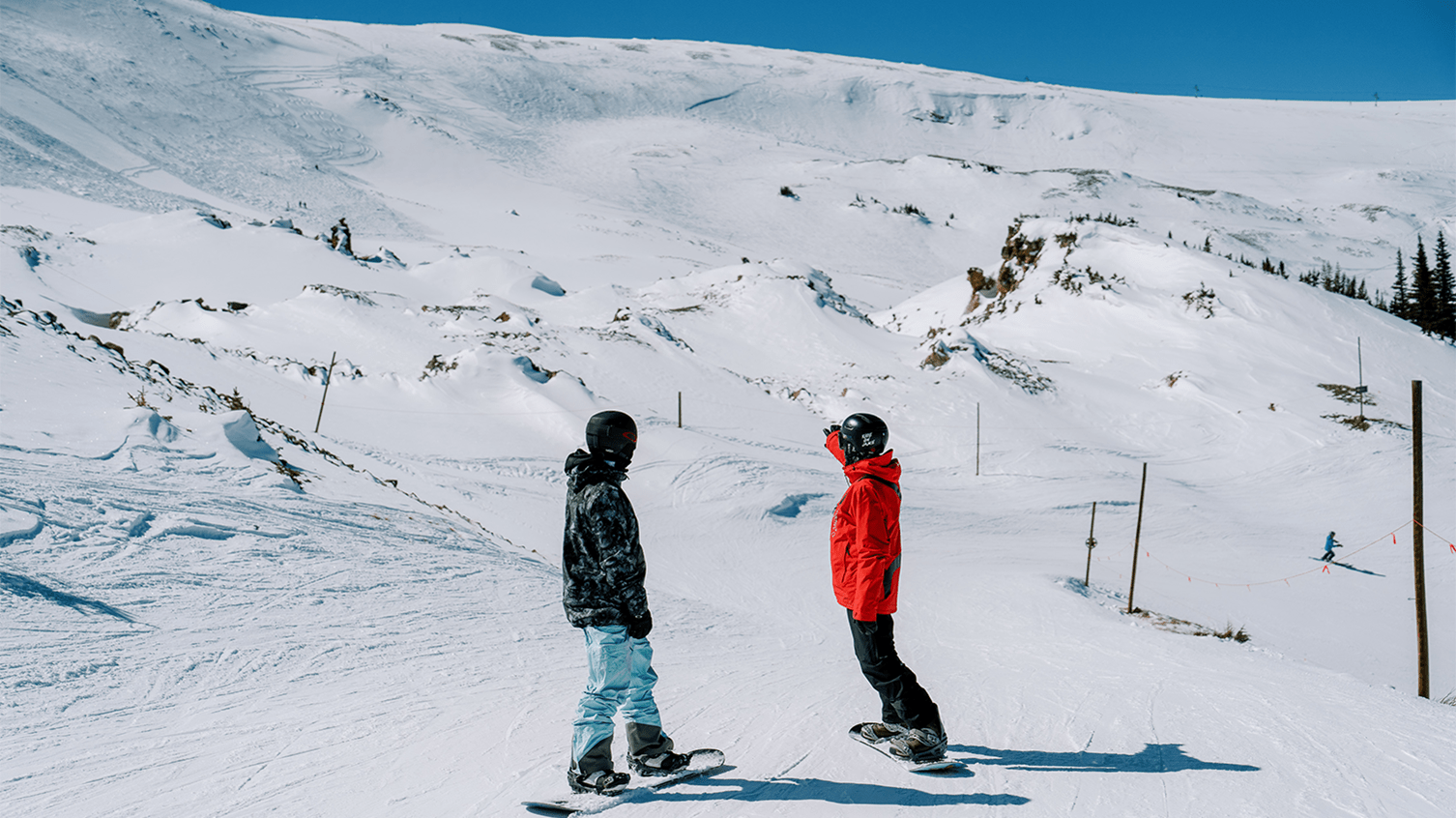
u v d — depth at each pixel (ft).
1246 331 221.05
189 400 55.16
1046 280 271.28
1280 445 163.84
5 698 13.28
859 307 395.55
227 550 25.38
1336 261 579.48
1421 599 37.06
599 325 222.89
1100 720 14.42
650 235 535.19
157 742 12.46
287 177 515.91
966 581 78.54
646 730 10.82
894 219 639.76
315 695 15.60
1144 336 229.04
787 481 123.13
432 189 603.67
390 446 110.11
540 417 132.16
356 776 11.21
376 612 23.04
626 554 10.41
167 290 245.86
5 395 36.68
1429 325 352.90
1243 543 119.03
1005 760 11.87
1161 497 138.62
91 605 18.57
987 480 143.64
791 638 35.14
